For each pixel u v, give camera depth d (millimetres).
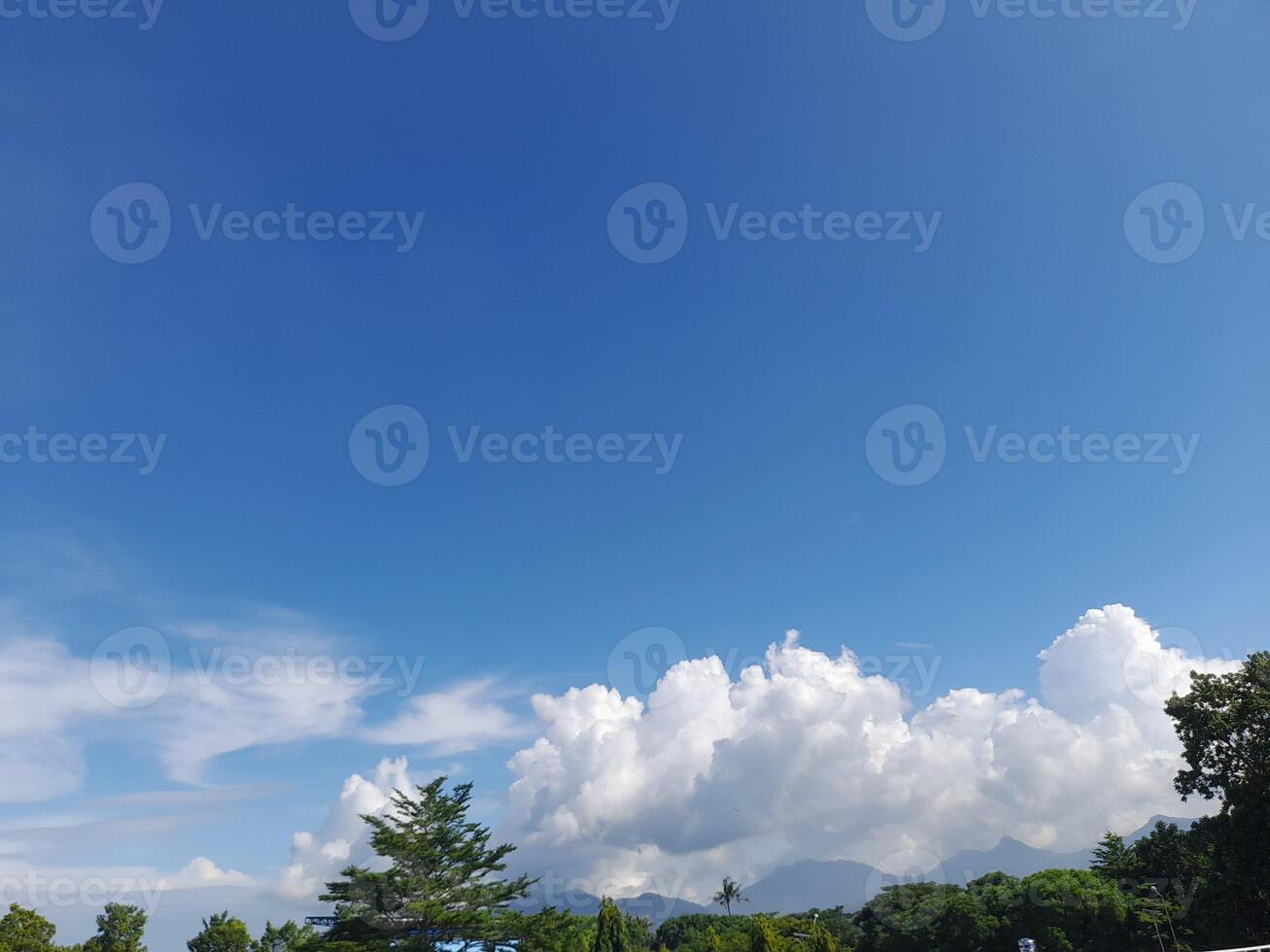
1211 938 45188
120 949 59688
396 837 38969
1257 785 38812
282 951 64500
